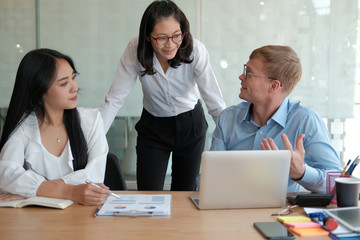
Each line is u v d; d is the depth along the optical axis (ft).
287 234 3.85
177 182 8.75
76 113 5.97
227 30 12.07
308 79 12.14
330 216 4.18
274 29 12.02
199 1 11.99
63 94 5.61
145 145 8.48
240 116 6.22
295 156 4.91
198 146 8.54
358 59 11.96
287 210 4.63
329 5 11.85
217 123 6.45
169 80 7.91
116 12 12.17
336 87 12.11
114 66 12.36
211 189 4.59
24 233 3.95
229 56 12.16
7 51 12.42
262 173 4.62
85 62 12.36
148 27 7.00
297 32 11.99
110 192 4.96
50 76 5.53
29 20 12.29
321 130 5.74
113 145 12.68
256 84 5.68
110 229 4.05
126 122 12.59
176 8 6.98
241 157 4.54
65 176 5.45
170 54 7.06
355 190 4.59
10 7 12.27
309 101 12.22
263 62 5.61
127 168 12.69
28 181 5.09
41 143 5.74
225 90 12.29
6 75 12.50
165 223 4.22
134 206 4.72
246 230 4.03
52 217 4.43
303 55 12.07
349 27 11.89
